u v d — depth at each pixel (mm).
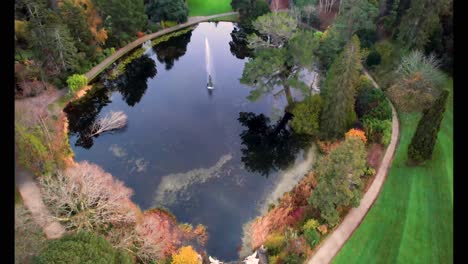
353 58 39344
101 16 71938
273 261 32688
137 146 50938
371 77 56719
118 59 71000
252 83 51375
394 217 35219
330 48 52844
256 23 51719
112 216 34438
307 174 45375
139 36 78188
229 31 85000
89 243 24641
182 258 32281
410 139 44281
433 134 37250
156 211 40750
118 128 54344
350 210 36531
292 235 34656
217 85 64625
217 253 36594
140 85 65125
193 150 50344
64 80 59406
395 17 60219
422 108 47188
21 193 39156
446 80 49594
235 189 44156
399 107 48969
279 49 49094
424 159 39281
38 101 54344
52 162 41531
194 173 46594
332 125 45031
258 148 50594
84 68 63469
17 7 61562
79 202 34938
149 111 58219
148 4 84625
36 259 25438
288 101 56250
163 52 75938
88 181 35781
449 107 45938
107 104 59719
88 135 53000
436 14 48750
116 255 26844
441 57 51625
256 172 46625
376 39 61938
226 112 57938
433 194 36594
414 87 47938
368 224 35031
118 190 39438
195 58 73812
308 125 48188
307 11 74688
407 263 31047
